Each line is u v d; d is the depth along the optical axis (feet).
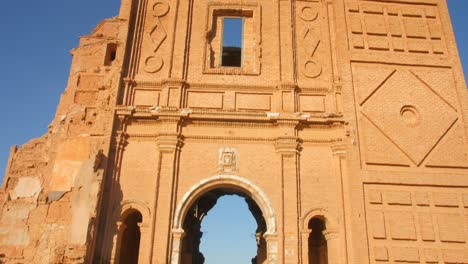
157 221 56.18
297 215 57.00
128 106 61.82
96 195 54.85
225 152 60.70
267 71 66.33
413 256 53.52
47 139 64.64
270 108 63.67
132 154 60.39
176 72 65.16
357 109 61.31
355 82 63.21
